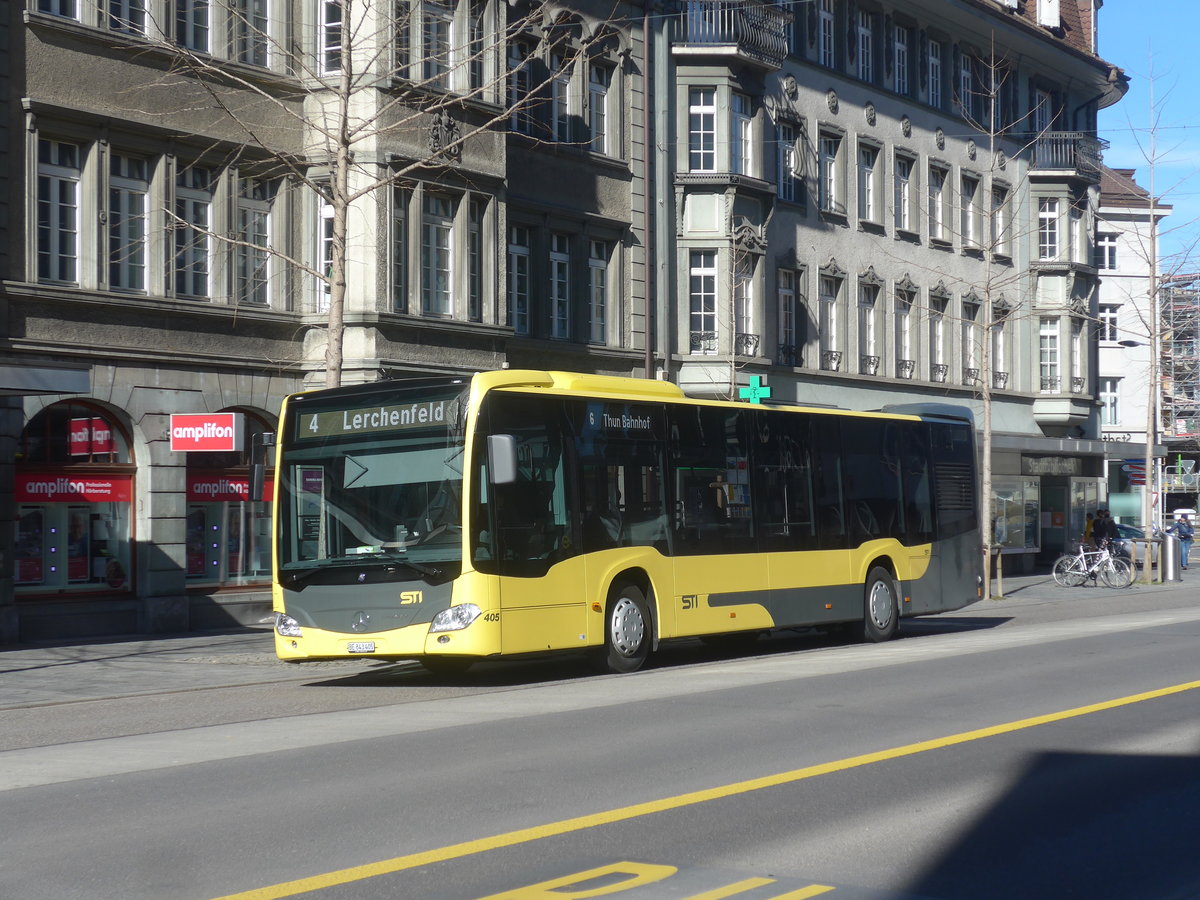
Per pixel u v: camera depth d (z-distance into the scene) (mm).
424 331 26656
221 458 25422
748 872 6875
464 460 15406
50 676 17812
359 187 25734
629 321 33625
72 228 23062
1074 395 49406
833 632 23141
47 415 22969
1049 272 49406
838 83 41125
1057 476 47562
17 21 22125
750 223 36156
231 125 25094
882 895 6477
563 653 17031
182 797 9086
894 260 43594
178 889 6641
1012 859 7195
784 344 38625
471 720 12672
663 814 8242
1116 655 18016
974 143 47438
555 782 9305
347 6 20328
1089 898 6496
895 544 22203
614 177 33219
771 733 11367
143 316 23797
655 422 18031
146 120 23781
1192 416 80500
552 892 6477
